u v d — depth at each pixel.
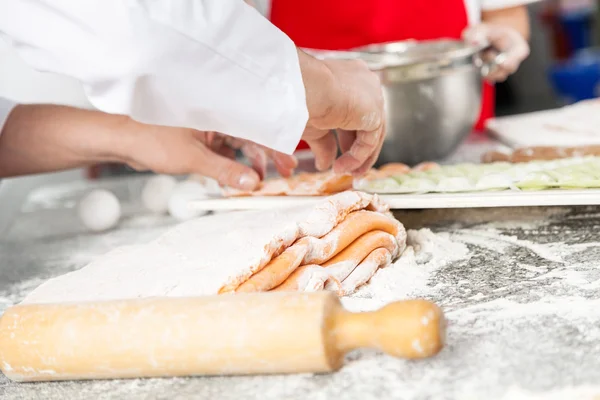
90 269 0.88
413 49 1.47
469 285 0.82
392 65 1.26
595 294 0.75
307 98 0.84
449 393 0.58
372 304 0.79
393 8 1.89
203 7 0.76
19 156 1.31
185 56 0.76
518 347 0.65
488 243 0.98
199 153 1.22
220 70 0.79
